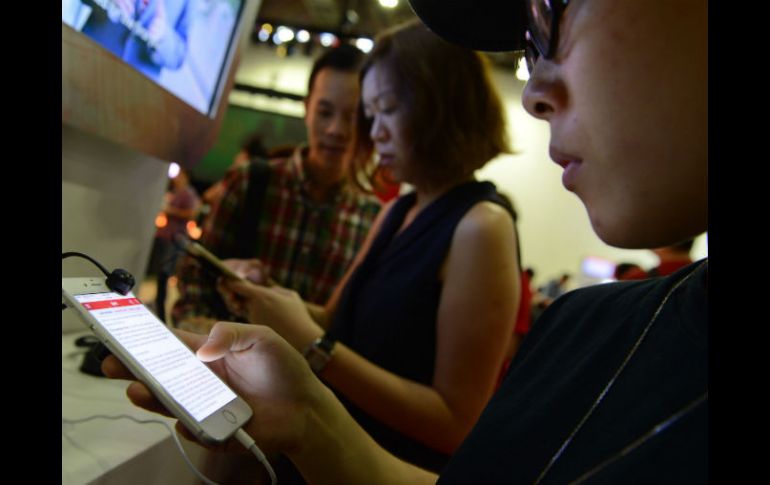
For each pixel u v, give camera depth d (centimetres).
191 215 305
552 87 39
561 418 41
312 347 79
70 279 47
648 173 34
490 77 95
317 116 151
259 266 103
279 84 643
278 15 612
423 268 85
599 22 34
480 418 49
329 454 54
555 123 40
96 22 73
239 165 160
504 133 98
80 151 93
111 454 55
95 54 73
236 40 123
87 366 80
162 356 47
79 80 71
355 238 162
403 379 82
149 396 44
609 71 34
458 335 80
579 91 36
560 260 669
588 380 42
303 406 54
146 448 58
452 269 83
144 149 95
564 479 36
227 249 149
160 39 90
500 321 80
